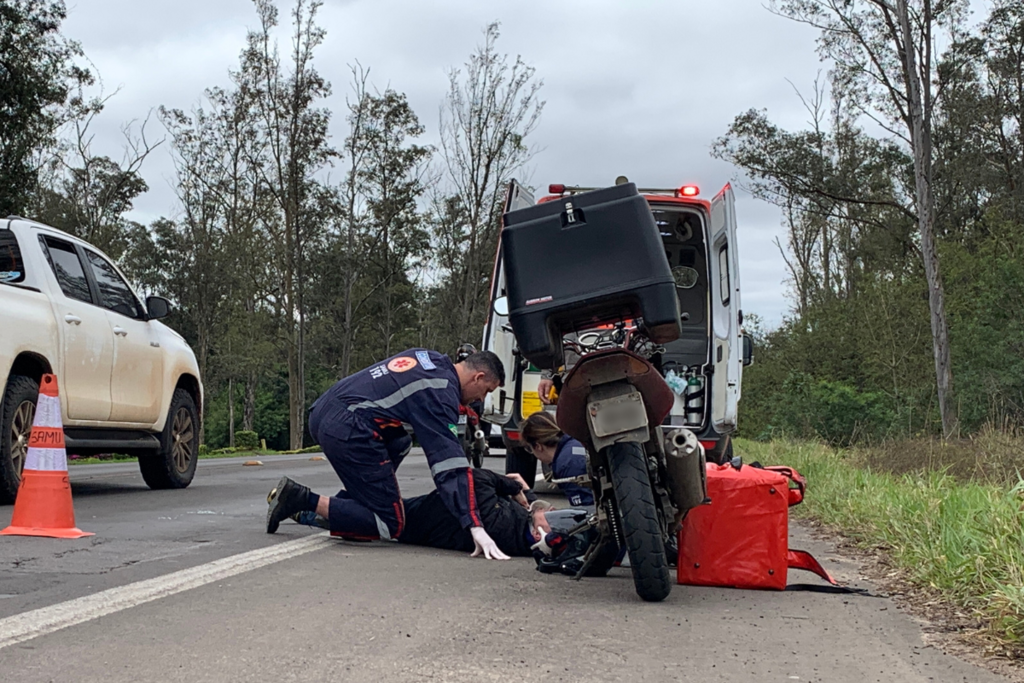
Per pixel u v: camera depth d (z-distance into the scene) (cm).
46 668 298
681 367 958
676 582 495
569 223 488
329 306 4969
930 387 2456
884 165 3522
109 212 3722
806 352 3562
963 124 3394
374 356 6031
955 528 582
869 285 2895
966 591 468
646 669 322
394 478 583
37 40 2230
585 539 509
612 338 488
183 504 809
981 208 3450
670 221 1003
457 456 559
